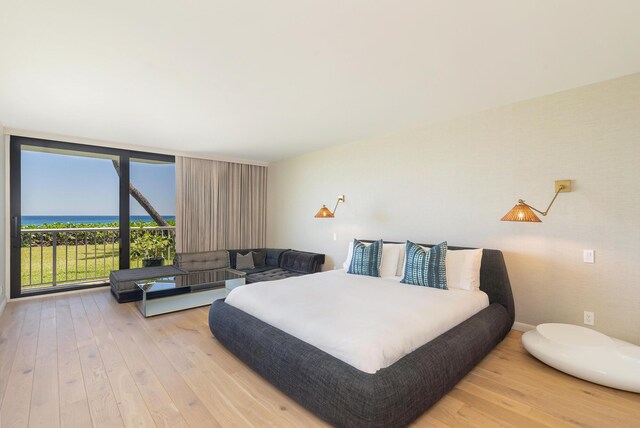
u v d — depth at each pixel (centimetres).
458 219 327
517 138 285
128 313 335
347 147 445
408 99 278
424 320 199
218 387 195
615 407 173
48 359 228
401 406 146
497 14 158
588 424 159
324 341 176
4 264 361
